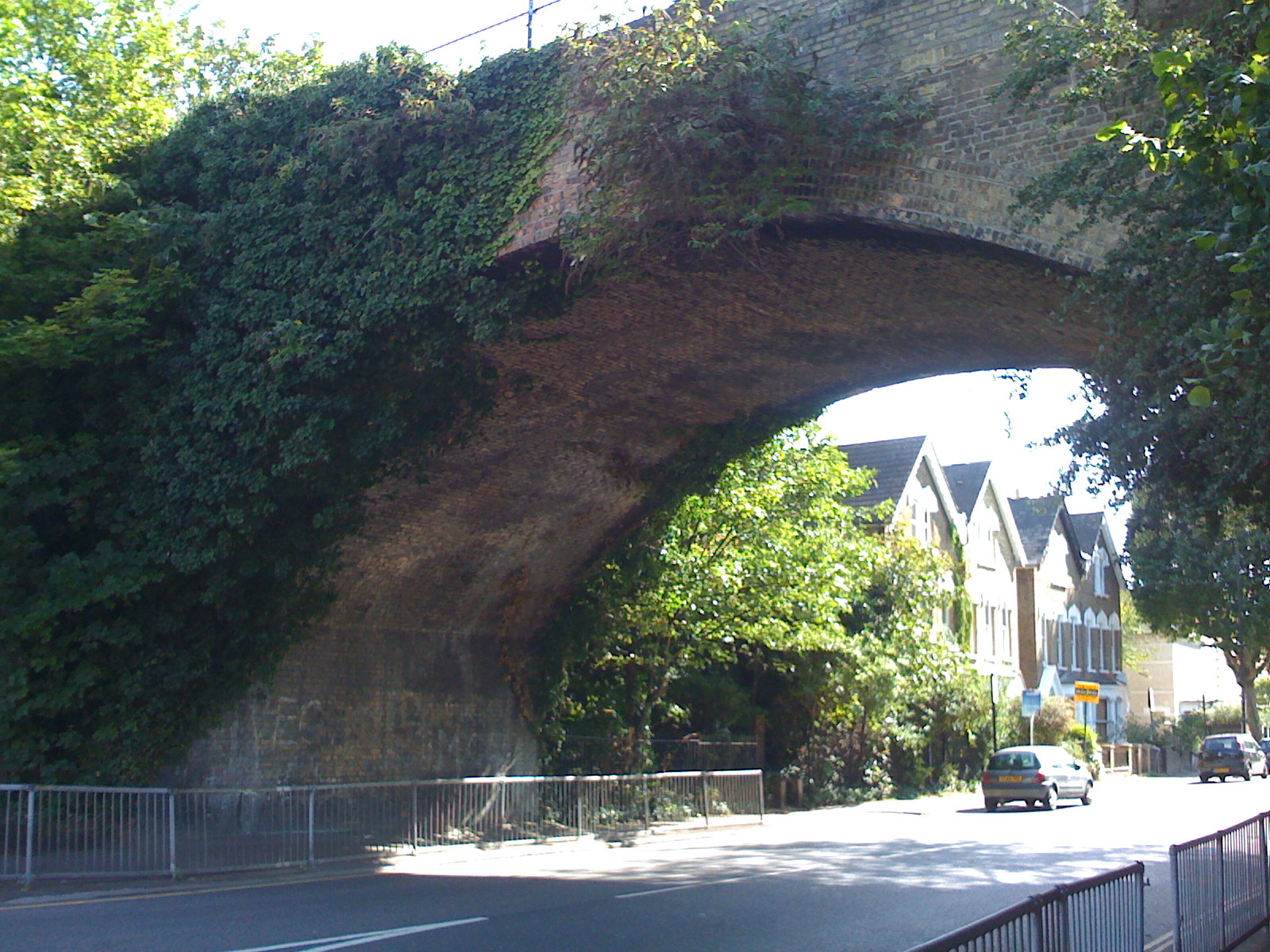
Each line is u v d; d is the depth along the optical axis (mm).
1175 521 10531
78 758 16547
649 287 15180
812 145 12266
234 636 17406
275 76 16969
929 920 11383
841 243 13312
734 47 12117
